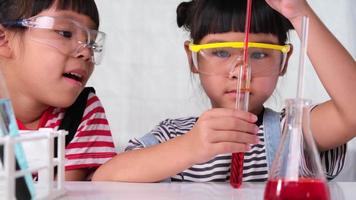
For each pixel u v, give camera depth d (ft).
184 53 5.70
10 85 3.68
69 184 2.60
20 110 3.75
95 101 4.09
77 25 3.51
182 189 2.44
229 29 3.52
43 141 1.99
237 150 2.66
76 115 3.88
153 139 3.72
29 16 3.53
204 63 3.51
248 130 2.70
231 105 3.45
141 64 5.71
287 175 1.65
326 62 3.02
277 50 3.46
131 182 2.89
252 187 2.61
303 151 1.71
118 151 5.63
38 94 3.66
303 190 1.60
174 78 5.69
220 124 2.70
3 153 1.71
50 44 3.51
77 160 3.76
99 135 3.95
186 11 4.06
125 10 5.70
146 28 5.71
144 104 5.69
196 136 2.82
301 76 1.77
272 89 3.53
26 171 1.71
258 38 3.52
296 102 1.74
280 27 3.61
